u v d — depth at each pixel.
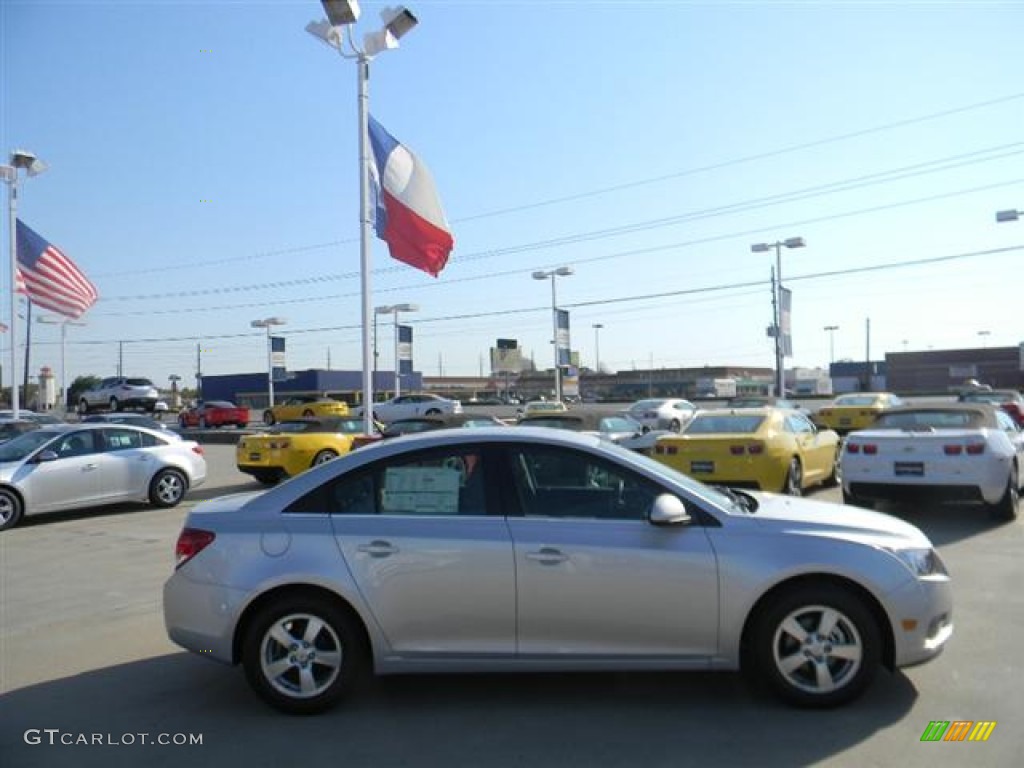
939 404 10.81
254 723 4.44
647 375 107.25
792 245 38.62
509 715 4.44
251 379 76.50
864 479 9.96
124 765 3.99
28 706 4.79
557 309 43.72
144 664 5.52
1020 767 3.71
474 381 131.12
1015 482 10.11
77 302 21.36
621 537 4.41
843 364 92.12
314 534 4.54
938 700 4.46
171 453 13.76
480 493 4.59
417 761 3.93
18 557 9.67
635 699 4.60
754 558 4.34
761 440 11.12
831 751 3.90
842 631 4.36
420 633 4.44
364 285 13.50
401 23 12.98
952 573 7.30
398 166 13.85
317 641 4.52
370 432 13.48
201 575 4.56
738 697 4.57
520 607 4.39
